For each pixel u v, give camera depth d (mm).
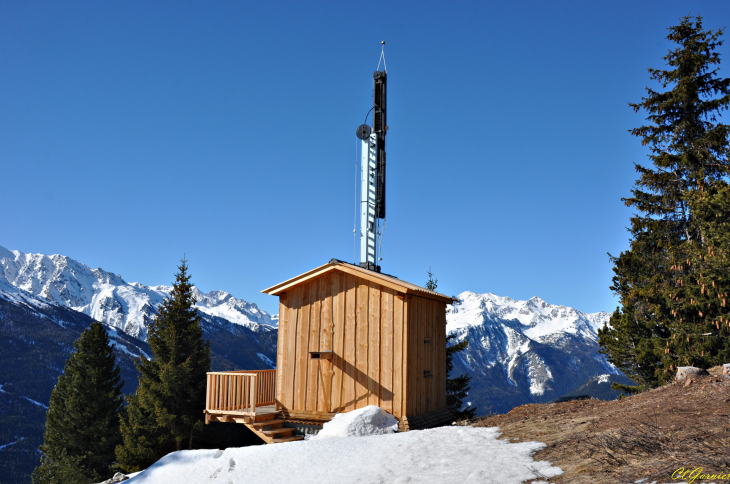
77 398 38188
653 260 22875
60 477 33500
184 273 33812
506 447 8953
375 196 20234
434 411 16734
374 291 15289
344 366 15227
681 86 23406
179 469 11523
